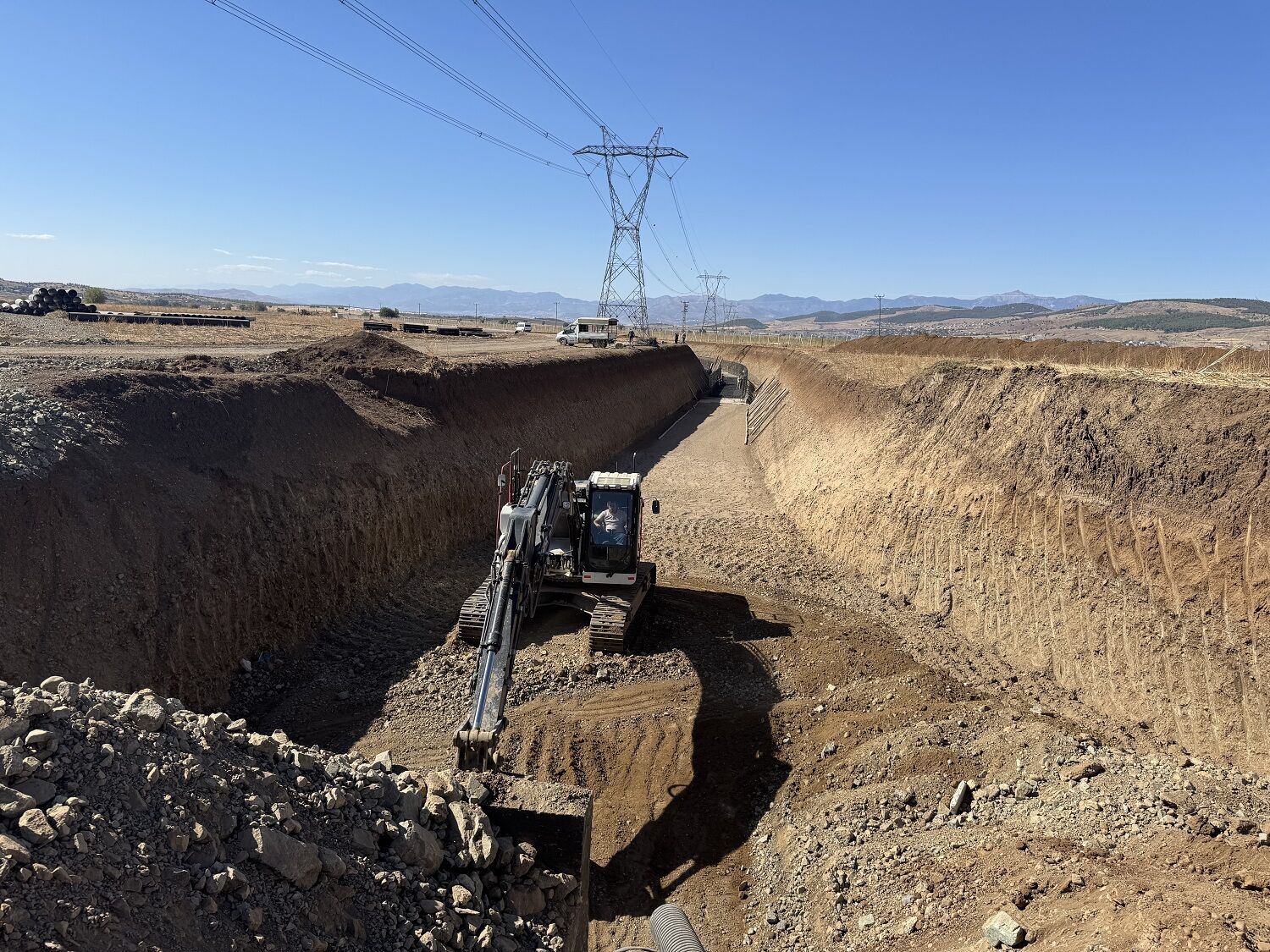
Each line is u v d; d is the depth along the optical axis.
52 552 10.92
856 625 17.16
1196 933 5.77
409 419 21.94
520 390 29.98
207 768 5.56
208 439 14.83
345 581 16.27
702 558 22.19
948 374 23.12
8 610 10.09
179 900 4.65
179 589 12.41
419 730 12.02
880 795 10.36
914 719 12.20
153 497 12.85
